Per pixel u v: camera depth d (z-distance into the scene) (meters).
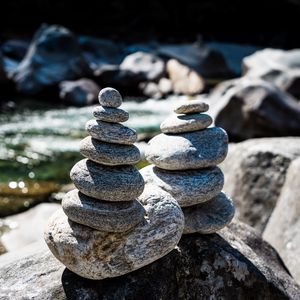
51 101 5.63
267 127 3.16
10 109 4.96
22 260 1.02
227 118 3.19
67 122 4.33
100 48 7.99
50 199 2.39
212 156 1.00
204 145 1.01
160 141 1.04
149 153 1.04
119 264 0.86
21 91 5.75
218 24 10.73
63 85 5.59
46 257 1.03
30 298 0.88
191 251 0.99
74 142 3.54
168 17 10.42
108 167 0.85
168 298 0.92
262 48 10.09
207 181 1.00
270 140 1.88
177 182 1.00
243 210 1.67
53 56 6.00
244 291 1.00
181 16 10.52
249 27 10.73
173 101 5.60
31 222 2.02
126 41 9.87
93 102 5.44
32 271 0.97
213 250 1.01
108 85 6.21
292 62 5.36
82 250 0.85
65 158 3.10
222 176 1.03
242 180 1.70
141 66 6.54
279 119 3.17
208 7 10.42
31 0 9.40
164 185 1.00
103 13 10.03
